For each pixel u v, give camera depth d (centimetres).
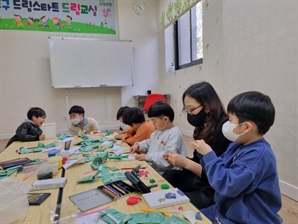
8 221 64
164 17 451
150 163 132
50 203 75
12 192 69
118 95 500
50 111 459
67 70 448
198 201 100
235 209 74
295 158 172
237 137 78
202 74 339
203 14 323
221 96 291
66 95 463
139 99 490
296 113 167
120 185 87
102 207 71
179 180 127
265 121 75
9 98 437
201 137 115
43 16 441
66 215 67
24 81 442
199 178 117
